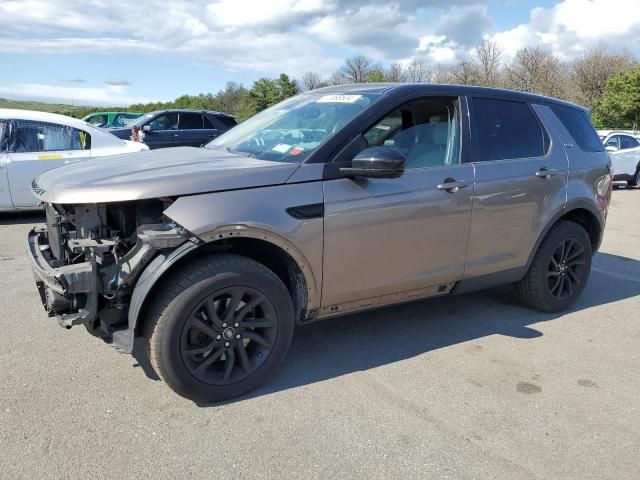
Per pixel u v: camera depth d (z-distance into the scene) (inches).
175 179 115.6
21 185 306.8
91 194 112.3
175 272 117.0
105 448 105.1
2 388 125.5
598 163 190.2
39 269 120.3
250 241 125.1
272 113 168.4
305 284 129.8
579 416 122.6
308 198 125.4
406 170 142.6
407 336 163.3
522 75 1980.8
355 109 140.5
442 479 100.0
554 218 175.2
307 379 134.9
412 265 145.2
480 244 157.9
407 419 118.6
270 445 108.0
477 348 156.3
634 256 278.4
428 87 150.5
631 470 104.5
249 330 124.5
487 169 156.9
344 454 106.0
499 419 120.1
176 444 107.2
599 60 1979.6
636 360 152.2
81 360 140.3
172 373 115.6
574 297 189.8
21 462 100.0
